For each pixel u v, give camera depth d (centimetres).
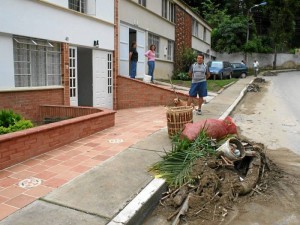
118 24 1486
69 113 945
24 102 916
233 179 504
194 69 1045
